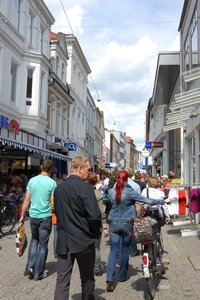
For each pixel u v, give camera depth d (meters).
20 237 6.48
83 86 41.62
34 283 6.29
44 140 25.09
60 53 29.89
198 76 9.93
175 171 24.88
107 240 10.57
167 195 12.42
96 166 54.97
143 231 5.56
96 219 4.17
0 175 19.50
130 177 8.58
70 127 33.84
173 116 14.76
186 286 6.09
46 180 6.67
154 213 6.62
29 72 21.61
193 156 16.94
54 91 27.52
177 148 24.30
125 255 6.39
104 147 65.50
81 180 4.38
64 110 31.59
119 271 6.75
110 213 6.25
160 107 34.56
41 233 6.57
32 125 21.30
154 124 44.25
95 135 54.47
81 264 4.27
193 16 15.28
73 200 4.23
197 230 11.10
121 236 6.33
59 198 4.33
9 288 5.99
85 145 42.56
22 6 20.81
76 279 6.54
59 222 4.31
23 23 20.88
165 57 19.89
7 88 19.08
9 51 19.19
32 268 6.58
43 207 6.57
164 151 30.58
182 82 18.78
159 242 6.55
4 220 11.52
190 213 12.04
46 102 23.19
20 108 20.80
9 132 19.30
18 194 16.70
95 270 6.82
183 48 18.44
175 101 11.79
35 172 22.36
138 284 6.24
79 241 4.17
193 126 15.53
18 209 13.61
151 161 50.09
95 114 53.91
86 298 4.30
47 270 7.16
